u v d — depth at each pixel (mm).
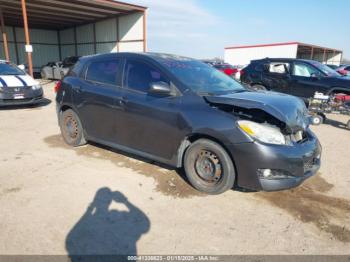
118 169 4121
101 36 22984
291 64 9609
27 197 3264
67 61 17641
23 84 8438
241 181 3166
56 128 6504
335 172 4234
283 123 3180
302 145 3248
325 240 2637
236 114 3242
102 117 4387
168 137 3615
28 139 5578
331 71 9117
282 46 30969
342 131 6902
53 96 11812
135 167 4199
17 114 8023
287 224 2879
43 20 22953
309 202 3322
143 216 2943
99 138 4570
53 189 3475
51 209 3025
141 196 3355
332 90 8484
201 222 2871
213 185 3381
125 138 4141
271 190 3088
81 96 4648
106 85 4348
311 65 9133
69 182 3676
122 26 21031
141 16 19469
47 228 2701
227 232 2721
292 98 3637
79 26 25062
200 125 3279
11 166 4164
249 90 4195
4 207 3041
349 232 2760
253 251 2469
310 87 8906
